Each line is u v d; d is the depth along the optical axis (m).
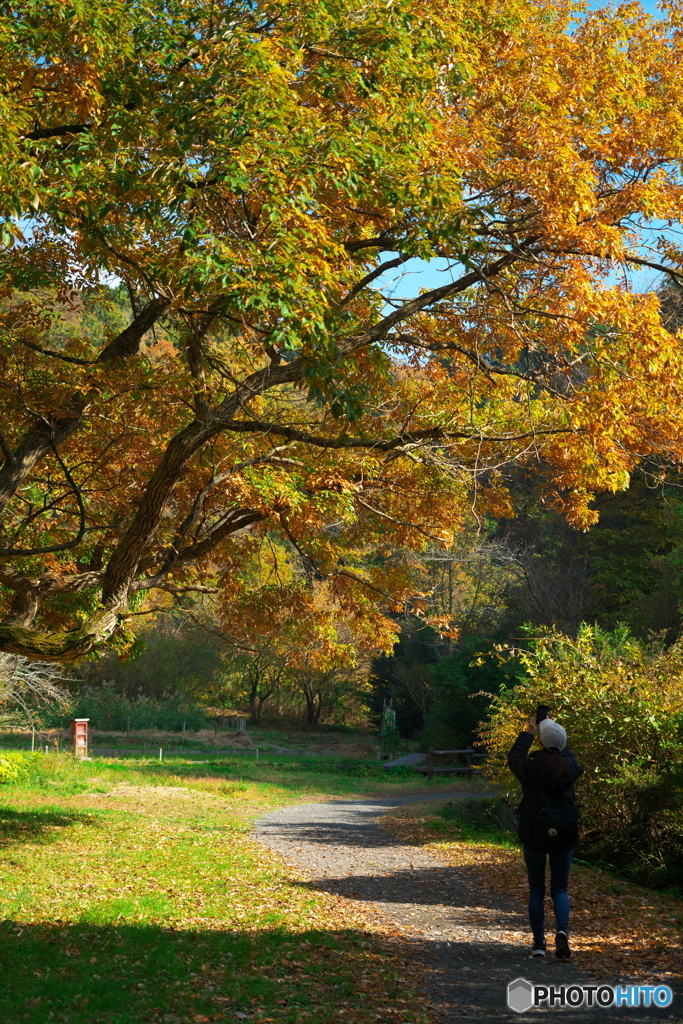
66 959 6.20
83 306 11.32
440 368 11.16
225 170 6.53
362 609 12.59
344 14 7.28
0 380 9.20
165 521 11.21
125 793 20.45
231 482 9.81
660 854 9.76
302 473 10.38
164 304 9.07
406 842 13.62
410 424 11.10
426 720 39.88
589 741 11.44
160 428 10.30
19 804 16.92
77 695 46.16
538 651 13.00
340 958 6.33
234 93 6.44
